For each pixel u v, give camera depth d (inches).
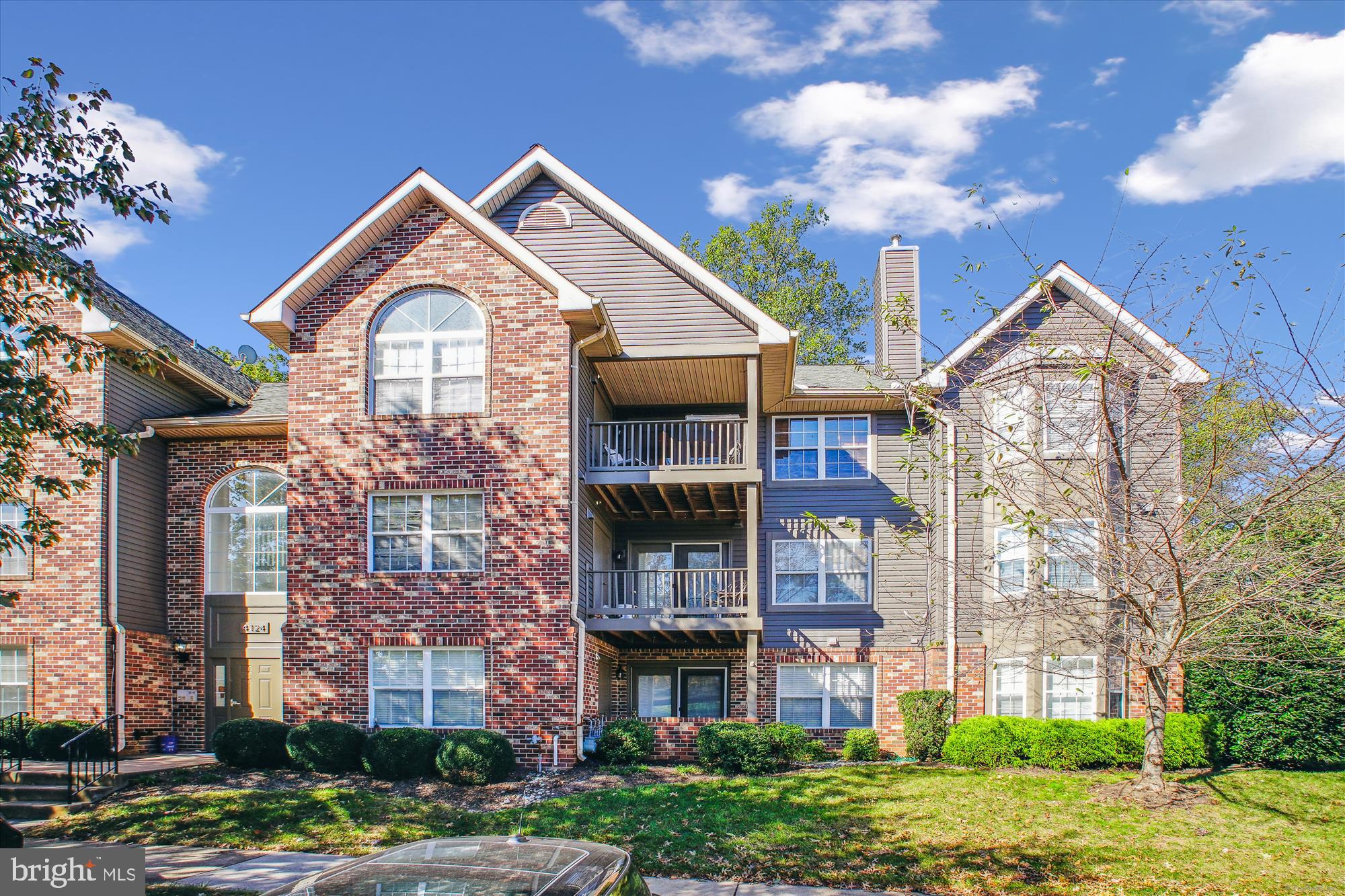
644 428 879.7
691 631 744.3
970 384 692.1
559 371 687.7
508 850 269.3
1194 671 692.7
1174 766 656.4
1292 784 598.5
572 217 790.5
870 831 508.1
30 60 426.9
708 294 763.4
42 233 446.6
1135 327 578.2
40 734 681.6
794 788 588.4
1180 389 543.2
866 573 840.3
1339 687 660.7
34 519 478.6
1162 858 472.7
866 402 845.8
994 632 749.9
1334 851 482.0
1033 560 633.0
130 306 834.8
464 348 700.7
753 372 751.7
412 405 697.6
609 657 833.5
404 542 687.1
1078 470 656.4
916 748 724.7
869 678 825.5
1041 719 687.1
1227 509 527.5
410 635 673.0
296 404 700.0
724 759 646.5
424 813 540.1
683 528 887.7
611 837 498.6
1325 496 488.4
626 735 671.8
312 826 518.6
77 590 720.3
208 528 801.6
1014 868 460.1
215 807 550.9
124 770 617.3
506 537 676.7
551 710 657.6
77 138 446.0
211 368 871.1
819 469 863.7
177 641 786.2
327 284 711.1
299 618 681.0
